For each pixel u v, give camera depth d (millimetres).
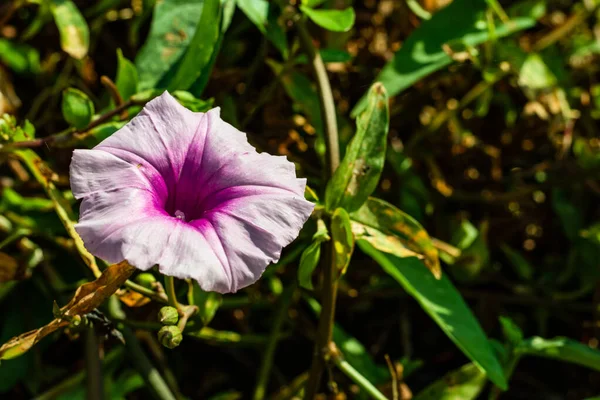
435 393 560
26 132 532
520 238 656
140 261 446
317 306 607
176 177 477
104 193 458
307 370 625
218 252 452
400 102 638
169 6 565
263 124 625
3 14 619
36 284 584
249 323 625
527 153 658
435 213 635
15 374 575
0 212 575
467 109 653
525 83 609
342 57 569
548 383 637
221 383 619
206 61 535
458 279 617
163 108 480
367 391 535
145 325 539
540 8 641
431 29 591
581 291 625
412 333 635
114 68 641
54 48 631
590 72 660
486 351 540
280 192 467
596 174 631
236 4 605
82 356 604
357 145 519
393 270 545
